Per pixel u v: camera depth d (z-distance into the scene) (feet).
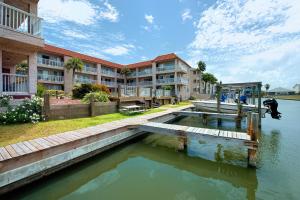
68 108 28.07
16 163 11.46
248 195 12.56
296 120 47.06
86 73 105.81
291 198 12.00
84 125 23.41
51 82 88.12
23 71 53.62
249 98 70.79
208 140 19.62
